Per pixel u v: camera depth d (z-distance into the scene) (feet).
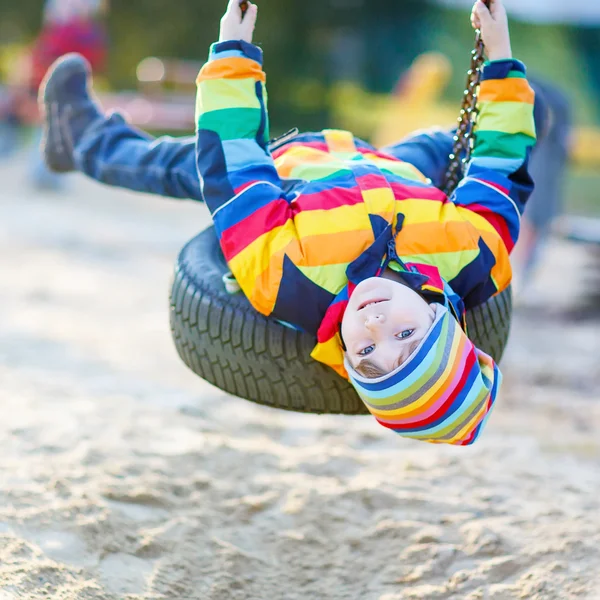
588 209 49.49
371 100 84.33
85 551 10.85
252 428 15.76
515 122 10.44
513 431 16.56
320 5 84.69
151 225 40.32
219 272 10.64
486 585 10.84
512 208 10.23
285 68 84.74
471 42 86.43
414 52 86.28
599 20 81.20
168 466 13.37
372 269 9.38
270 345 10.05
